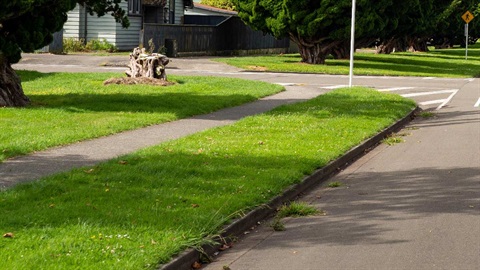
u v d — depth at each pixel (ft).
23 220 27.30
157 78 91.25
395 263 25.81
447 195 37.47
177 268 24.54
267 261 26.25
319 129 56.70
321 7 136.36
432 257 26.53
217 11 214.28
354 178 42.78
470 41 289.94
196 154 43.68
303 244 28.43
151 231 26.76
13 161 41.24
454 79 121.80
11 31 61.82
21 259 23.09
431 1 176.86
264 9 142.20
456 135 59.98
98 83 86.28
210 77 101.24
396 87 103.96
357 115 66.54
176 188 34.32
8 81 63.16
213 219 29.01
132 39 163.43
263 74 120.06
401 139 58.13
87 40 156.97
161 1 172.35
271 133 53.88
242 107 72.59
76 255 23.70
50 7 62.34
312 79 113.39
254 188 35.01
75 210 29.25
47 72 103.50
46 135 49.06
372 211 33.99
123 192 32.91
